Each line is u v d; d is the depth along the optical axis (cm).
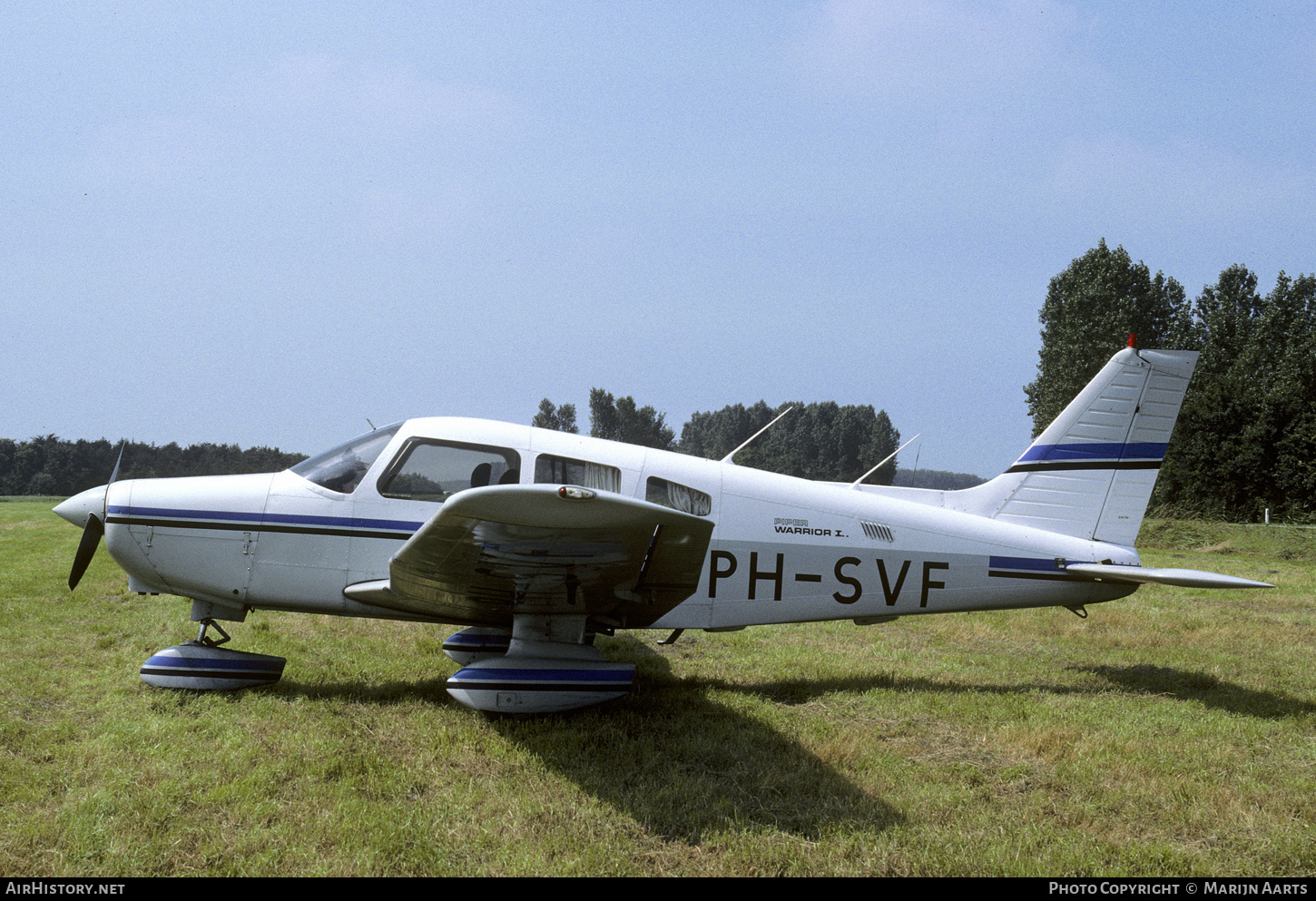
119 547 569
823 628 873
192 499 574
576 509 392
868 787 419
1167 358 696
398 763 432
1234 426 3078
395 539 573
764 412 9238
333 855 331
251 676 558
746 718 529
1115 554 684
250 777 396
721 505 618
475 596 527
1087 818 390
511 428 599
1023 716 550
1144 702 591
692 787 407
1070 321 4444
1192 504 3131
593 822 369
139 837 337
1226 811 395
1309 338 3628
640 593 533
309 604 581
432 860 329
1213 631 866
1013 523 696
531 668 524
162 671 544
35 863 316
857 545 642
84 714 497
